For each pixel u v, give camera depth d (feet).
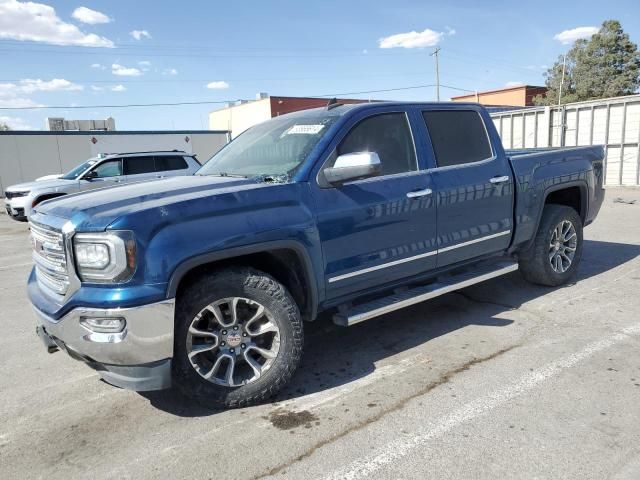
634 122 45.16
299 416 10.23
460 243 14.16
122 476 8.61
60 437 9.98
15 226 46.80
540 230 17.08
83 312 9.18
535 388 10.80
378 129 12.92
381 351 13.34
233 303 10.35
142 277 9.18
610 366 11.66
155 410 10.84
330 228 11.41
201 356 10.57
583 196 18.61
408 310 16.38
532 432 9.20
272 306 10.57
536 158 16.58
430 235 13.38
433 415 9.97
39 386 12.39
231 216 10.18
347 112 12.60
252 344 10.71
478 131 15.19
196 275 10.45
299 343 10.89
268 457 8.90
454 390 10.93
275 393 10.84
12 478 8.73
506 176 15.24
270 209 10.66
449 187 13.67
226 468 8.66
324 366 12.62
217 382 10.39
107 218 9.25
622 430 9.12
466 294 17.69
